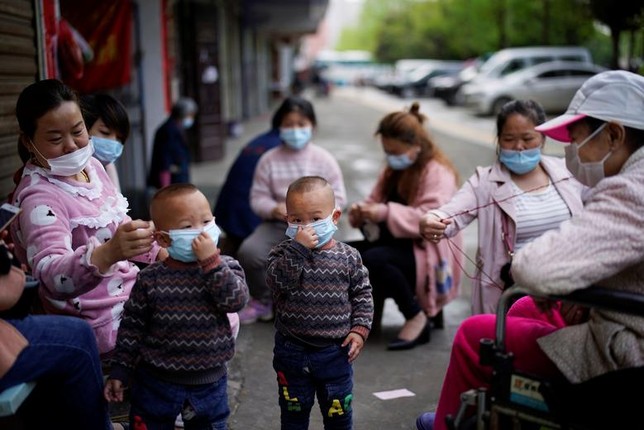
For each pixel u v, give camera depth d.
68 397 2.18
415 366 3.79
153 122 8.74
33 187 2.37
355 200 8.62
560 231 1.93
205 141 11.62
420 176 3.99
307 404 2.58
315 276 2.45
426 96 32.38
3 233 2.34
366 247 4.22
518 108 3.17
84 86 5.95
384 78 41.03
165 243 2.12
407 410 3.29
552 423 1.99
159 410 2.20
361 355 3.94
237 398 3.41
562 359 2.08
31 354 2.01
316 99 33.78
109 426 2.37
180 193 2.11
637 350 1.93
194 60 11.28
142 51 8.32
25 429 2.25
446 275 4.05
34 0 3.74
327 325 2.46
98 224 2.47
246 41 21.67
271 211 4.29
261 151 5.13
